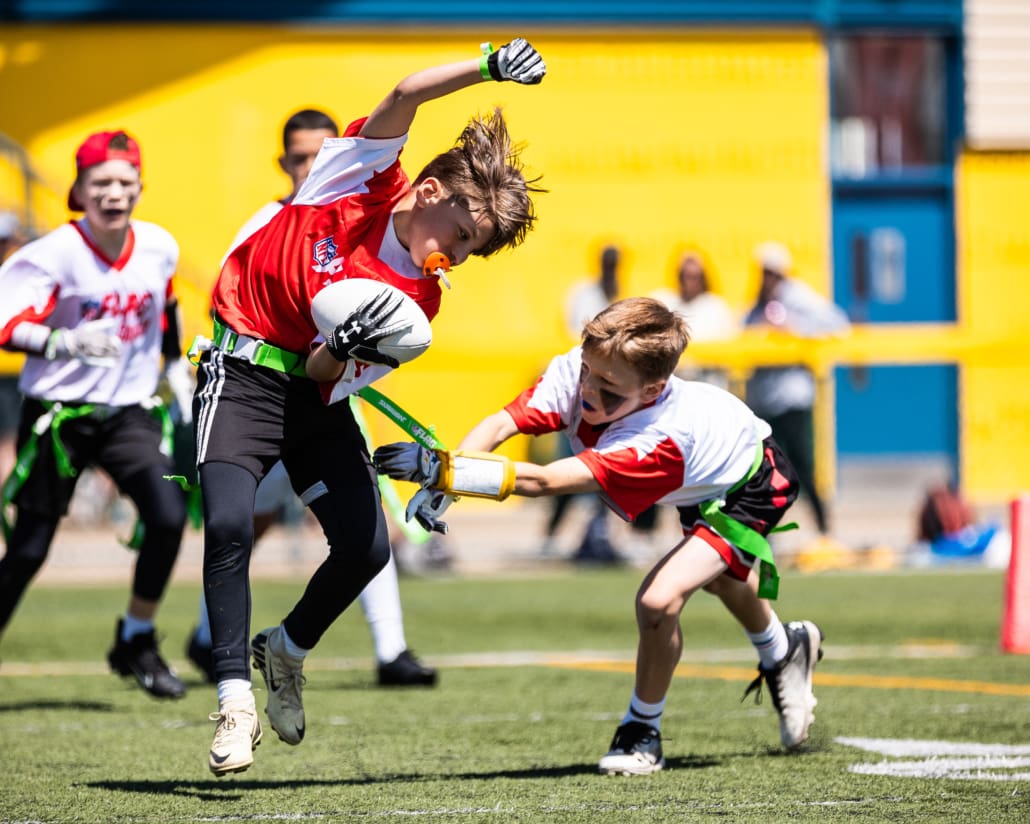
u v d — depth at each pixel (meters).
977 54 46.03
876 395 43.09
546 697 18.86
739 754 14.68
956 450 43.19
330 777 13.54
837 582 33.66
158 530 18.30
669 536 40.09
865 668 21.22
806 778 13.31
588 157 44.00
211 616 12.34
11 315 17.17
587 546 37.78
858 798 12.34
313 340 12.47
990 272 46.00
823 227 44.97
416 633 25.97
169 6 42.66
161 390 18.84
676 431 13.26
